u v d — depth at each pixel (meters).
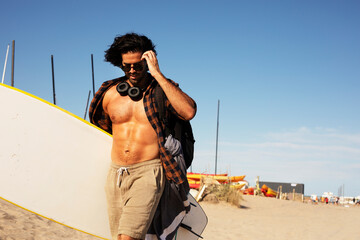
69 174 3.06
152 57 2.52
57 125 3.09
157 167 2.56
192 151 2.72
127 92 2.63
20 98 3.13
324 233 11.30
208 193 17.98
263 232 10.80
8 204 7.44
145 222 2.43
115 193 2.66
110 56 2.62
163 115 2.58
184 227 3.19
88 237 6.65
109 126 2.90
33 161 3.07
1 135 3.07
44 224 6.75
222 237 9.29
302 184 56.56
